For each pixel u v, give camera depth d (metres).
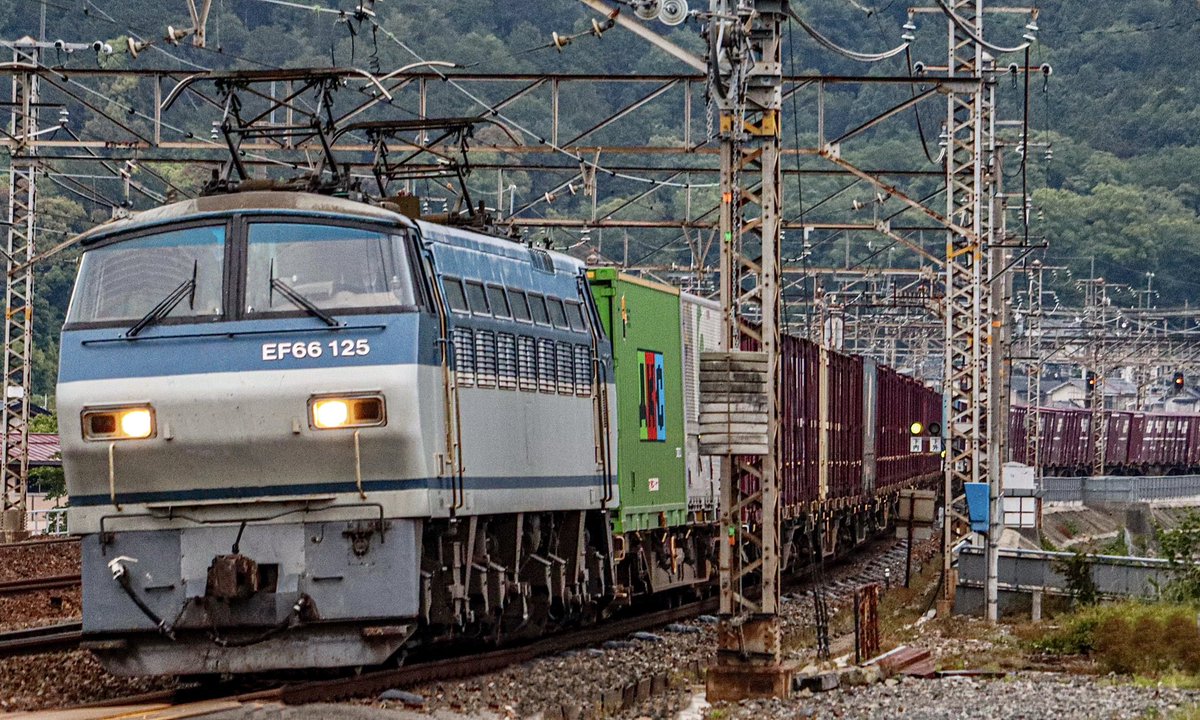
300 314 36.00
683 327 62.34
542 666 44.59
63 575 68.00
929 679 45.22
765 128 42.72
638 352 55.81
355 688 36.41
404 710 34.38
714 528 67.31
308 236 36.66
